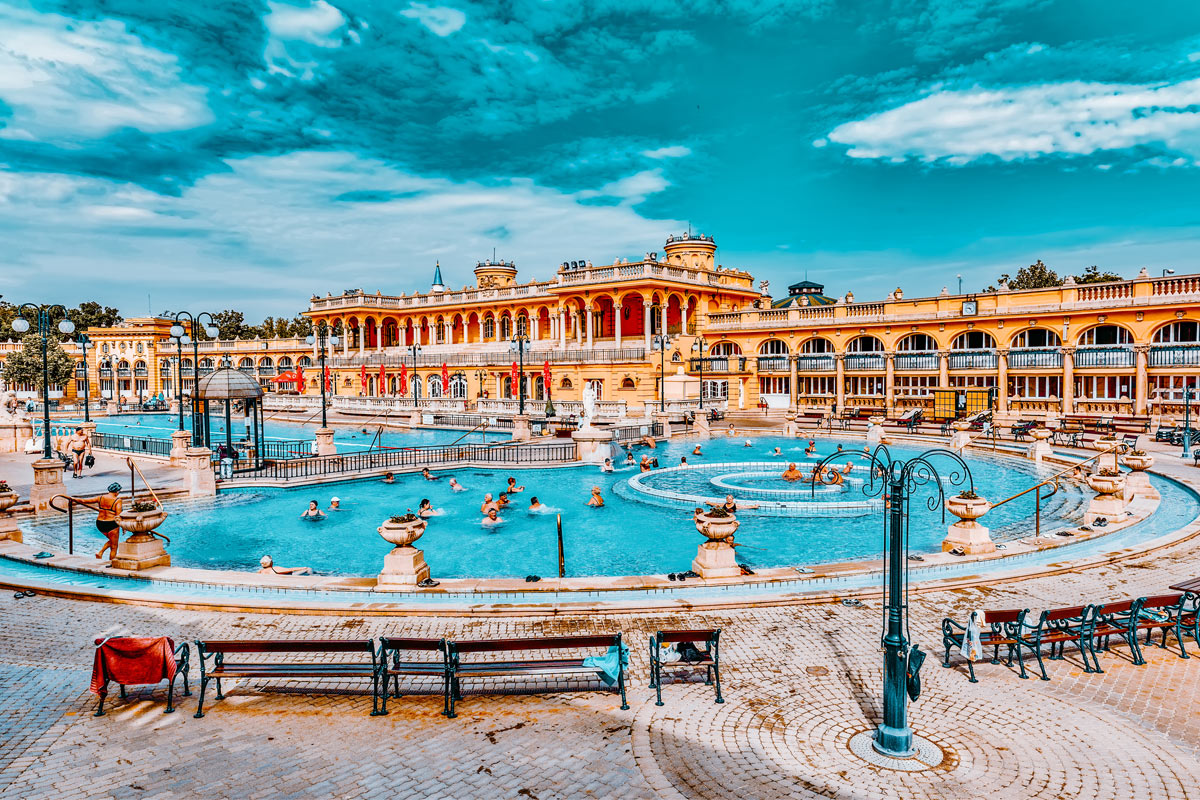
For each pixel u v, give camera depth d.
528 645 8.48
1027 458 31.20
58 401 75.56
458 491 25.77
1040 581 13.20
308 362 87.56
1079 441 32.53
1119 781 6.80
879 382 49.75
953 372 46.12
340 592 12.98
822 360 52.09
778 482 27.16
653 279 58.25
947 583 12.92
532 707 8.53
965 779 6.88
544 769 7.15
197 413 30.34
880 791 6.70
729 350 57.69
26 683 9.26
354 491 26.09
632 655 10.05
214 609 12.09
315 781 6.95
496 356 64.44
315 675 8.49
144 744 7.68
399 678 9.38
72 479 27.92
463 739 7.78
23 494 24.50
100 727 8.07
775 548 17.66
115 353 90.12
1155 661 9.73
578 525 20.44
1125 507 19.38
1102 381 40.59
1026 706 8.42
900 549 7.44
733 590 12.80
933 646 10.30
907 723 7.81
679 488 26.12
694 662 9.77
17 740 7.75
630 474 29.45
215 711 8.48
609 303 67.44
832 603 12.15
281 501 24.41
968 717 8.16
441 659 10.02
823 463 10.33
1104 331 40.66
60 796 6.68
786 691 8.90
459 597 12.68
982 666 9.63
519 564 16.48
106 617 11.77
